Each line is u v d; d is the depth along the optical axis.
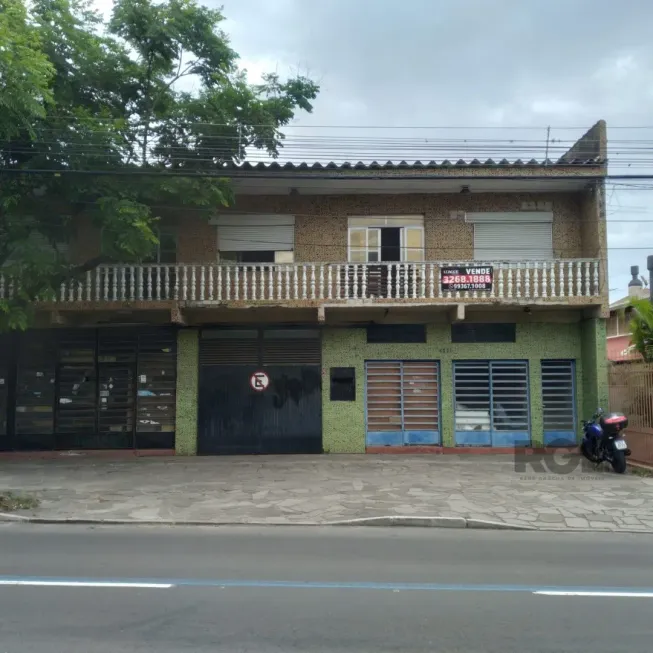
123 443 15.66
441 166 14.66
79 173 12.34
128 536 8.30
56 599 5.57
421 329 15.68
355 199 16.02
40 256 12.45
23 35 10.40
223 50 13.91
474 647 4.53
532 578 6.33
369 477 12.39
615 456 12.68
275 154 14.49
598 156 14.83
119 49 13.72
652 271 14.69
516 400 15.61
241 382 15.62
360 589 5.91
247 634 4.75
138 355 15.79
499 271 14.71
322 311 14.55
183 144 14.07
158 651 4.43
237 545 7.77
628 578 6.36
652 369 13.30
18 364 15.88
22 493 10.93
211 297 14.74
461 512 9.48
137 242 12.52
